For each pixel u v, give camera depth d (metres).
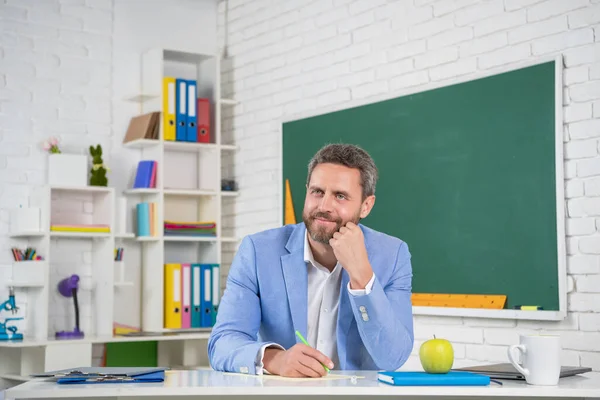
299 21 4.80
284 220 4.78
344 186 2.14
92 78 4.98
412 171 4.05
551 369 1.84
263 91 5.05
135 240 5.00
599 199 3.27
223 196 5.34
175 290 4.90
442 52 3.95
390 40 4.22
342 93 4.49
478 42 3.78
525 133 3.54
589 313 3.28
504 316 3.55
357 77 4.40
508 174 3.60
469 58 3.82
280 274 2.30
